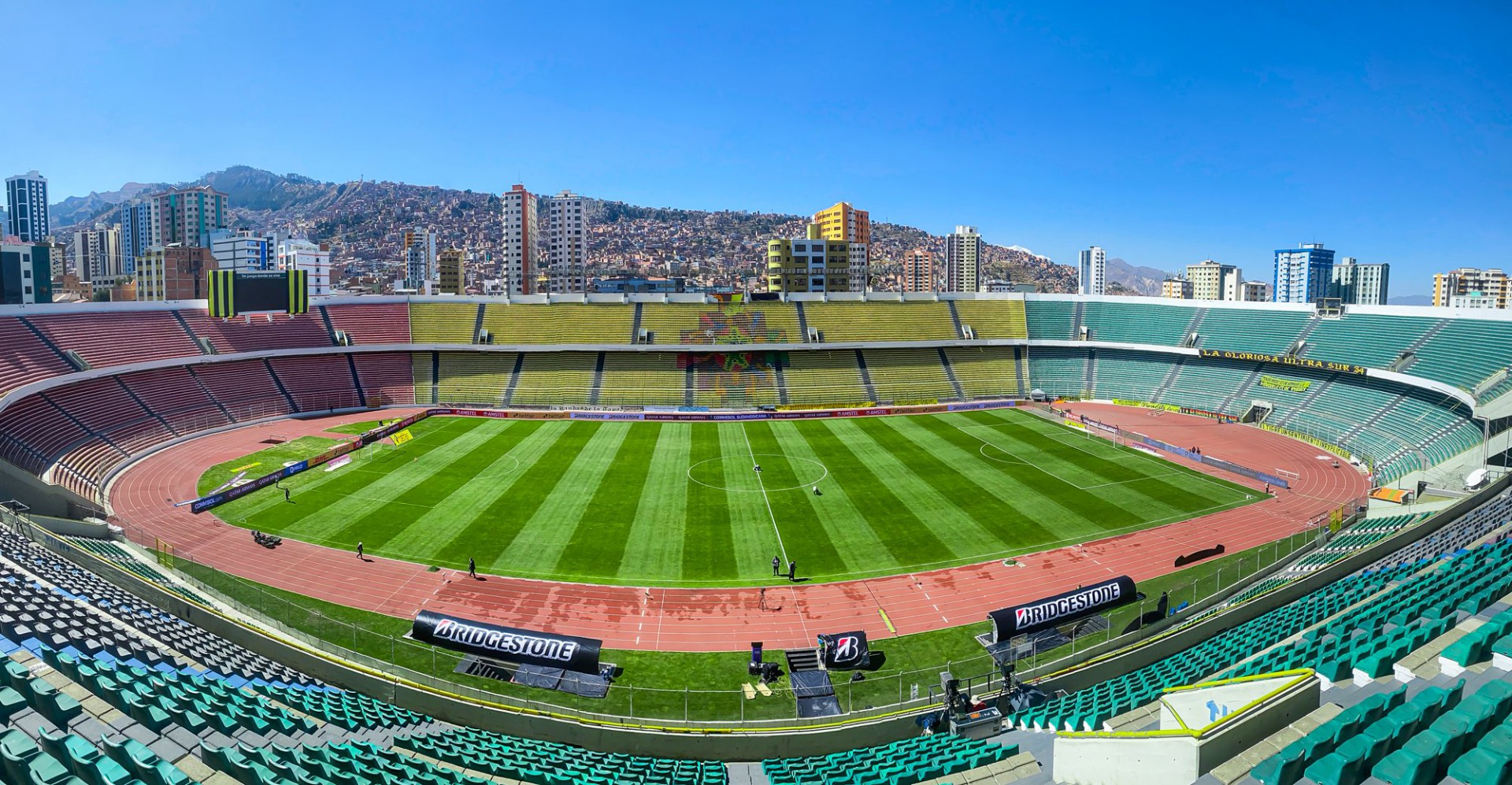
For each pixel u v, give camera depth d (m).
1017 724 26.61
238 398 82.50
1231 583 41.09
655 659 34.28
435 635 33.12
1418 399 71.12
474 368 97.44
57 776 13.66
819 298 110.94
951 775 20.06
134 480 59.72
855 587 41.31
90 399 69.56
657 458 67.56
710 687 32.03
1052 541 47.56
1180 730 15.74
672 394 93.88
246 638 31.52
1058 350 104.44
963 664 33.62
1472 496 46.59
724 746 26.06
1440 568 30.89
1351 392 78.19
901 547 46.62
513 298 106.94
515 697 30.70
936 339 105.62
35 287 139.50
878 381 98.25
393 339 98.69
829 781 20.52
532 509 53.16
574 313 105.25
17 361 66.81
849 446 72.12
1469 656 18.47
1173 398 91.75
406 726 25.59
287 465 61.09
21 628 22.56
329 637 35.00
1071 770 17.67
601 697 31.11
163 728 17.86
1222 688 18.48
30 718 16.81
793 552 46.00
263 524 49.97
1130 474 62.25
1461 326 74.81
